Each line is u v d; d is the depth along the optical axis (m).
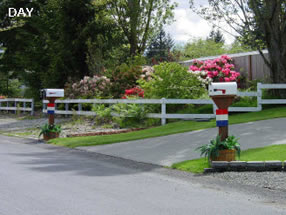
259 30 18.75
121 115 16.75
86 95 22.28
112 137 13.33
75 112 20.33
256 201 5.54
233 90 7.96
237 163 7.52
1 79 40.41
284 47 17.73
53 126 14.00
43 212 4.93
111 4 28.70
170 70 17.91
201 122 15.02
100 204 5.33
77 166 8.47
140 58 24.33
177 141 11.30
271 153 8.59
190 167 8.02
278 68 17.75
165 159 9.05
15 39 35.62
